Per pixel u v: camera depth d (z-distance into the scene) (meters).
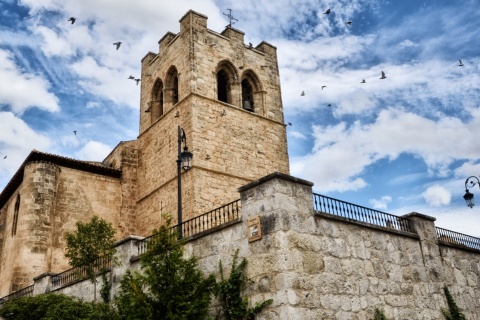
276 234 14.67
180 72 34.66
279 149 36.16
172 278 14.48
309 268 14.85
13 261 31.69
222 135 32.72
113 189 36.19
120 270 19.84
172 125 33.91
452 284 20.56
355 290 16.00
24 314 18.02
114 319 15.90
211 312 15.45
